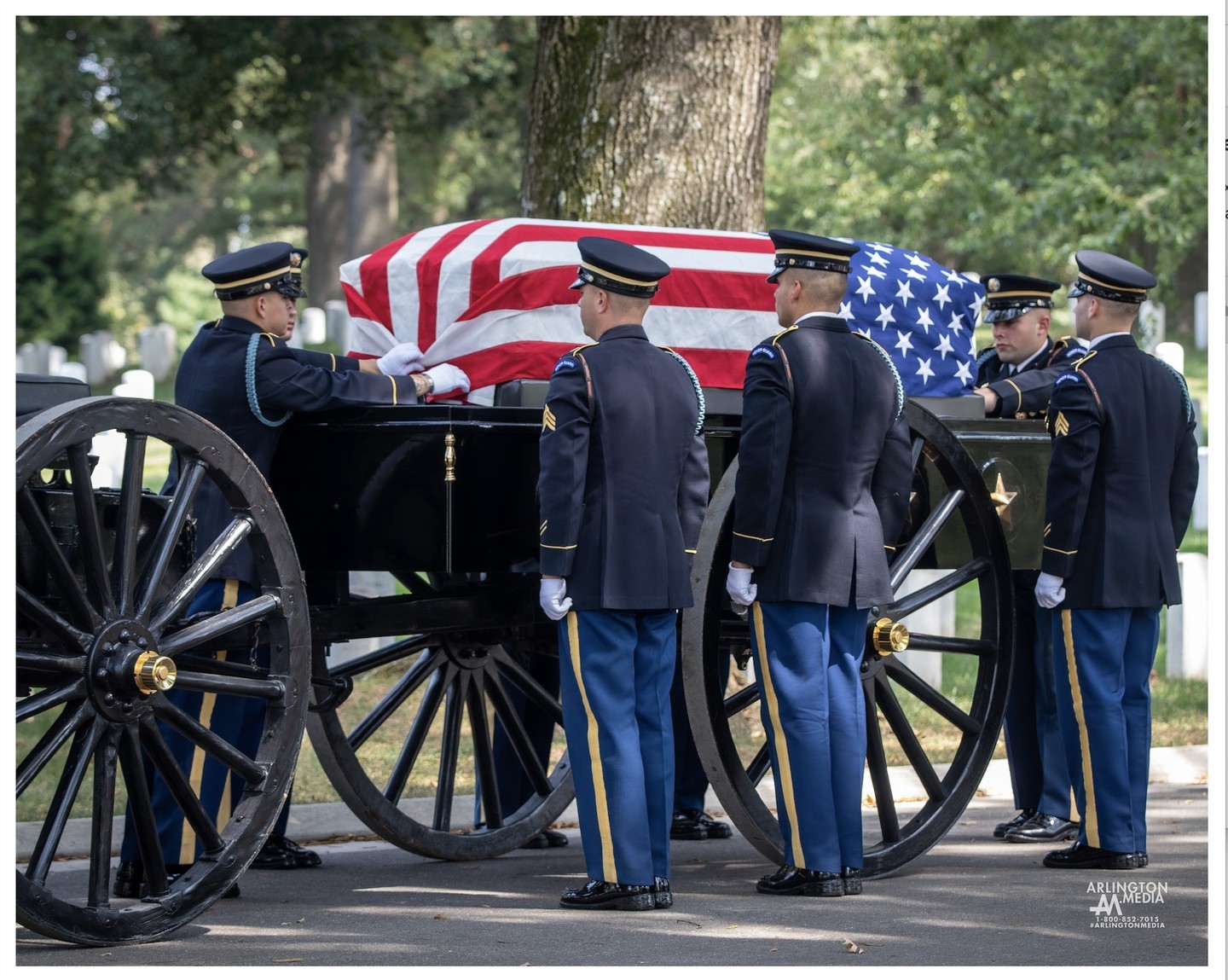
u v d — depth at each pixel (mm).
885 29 48031
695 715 14031
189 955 11273
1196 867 15469
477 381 14430
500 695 16391
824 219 55844
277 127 55281
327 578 14359
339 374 13430
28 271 76062
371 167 73062
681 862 16062
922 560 15680
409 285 15000
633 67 23047
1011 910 13219
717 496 14219
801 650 13664
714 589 14055
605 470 12977
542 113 23609
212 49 51656
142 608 11406
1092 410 15023
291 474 13656
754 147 23594
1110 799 15188
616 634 13055
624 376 13047
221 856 11961
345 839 17719
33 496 10977
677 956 11430
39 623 10906
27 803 17797
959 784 15742
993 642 15977
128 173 56156
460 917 12852
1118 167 39781
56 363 63000
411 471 13211
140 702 11305
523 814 16703
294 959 11234
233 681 11961
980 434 16094
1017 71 42656
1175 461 15906
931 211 47969
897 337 16234
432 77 60656
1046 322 17844
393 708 15836
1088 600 15188
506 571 13359
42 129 53719
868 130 53594
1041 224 42344
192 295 114500
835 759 13938
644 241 15344
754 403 13453
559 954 11500
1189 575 26203
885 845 15211
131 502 11320
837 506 13664
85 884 14781
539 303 14320
